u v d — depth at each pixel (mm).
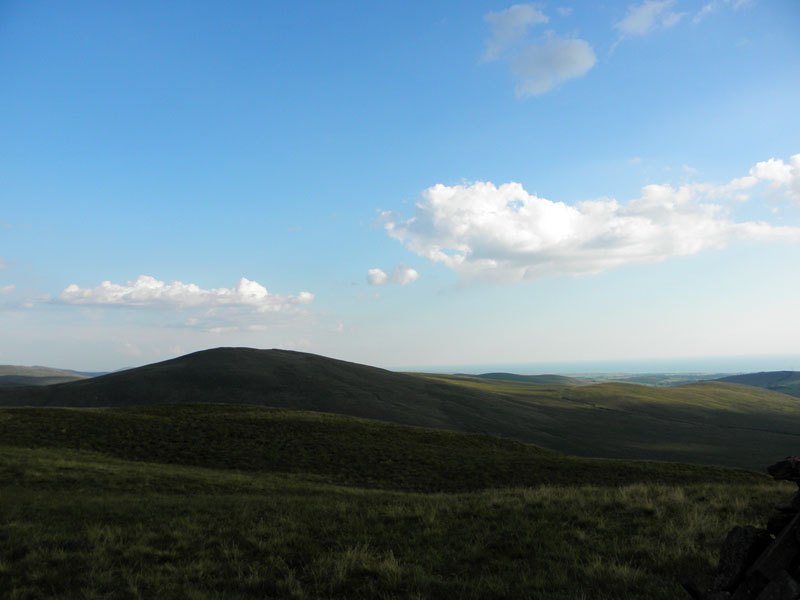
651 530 11102
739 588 5703
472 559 9727
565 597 7430
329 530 12266
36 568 9117
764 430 157750
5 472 24062
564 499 15039
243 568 9352
